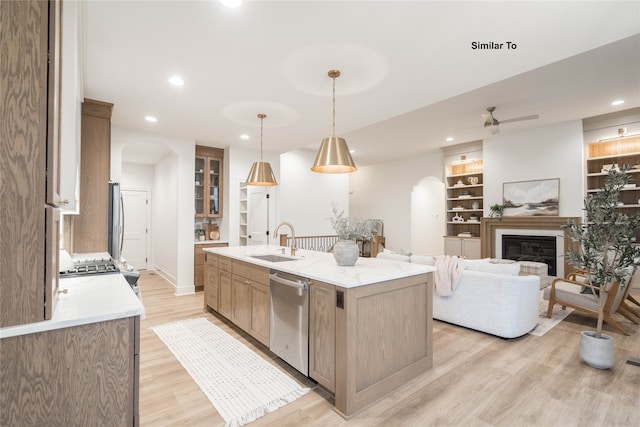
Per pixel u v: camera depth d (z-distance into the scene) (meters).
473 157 7.20
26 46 1.06
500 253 6.48
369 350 2.13
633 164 5.16
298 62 2.64
